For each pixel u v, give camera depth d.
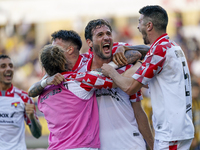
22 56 42.28
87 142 10.34
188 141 10.30
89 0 41.19
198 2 38.72
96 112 10.92
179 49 10.70
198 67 32.91
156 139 10.59
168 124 10.09
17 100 15.42
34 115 15.45
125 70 11.08
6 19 44.00
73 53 11.66
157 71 10.25
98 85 10.55
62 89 10.70
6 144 14.73
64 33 11.68
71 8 41.56
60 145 10.47
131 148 11.07
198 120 23.19
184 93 10.23
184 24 39.31
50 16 42.25
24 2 43.50
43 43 42.47
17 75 40.22
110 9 40.44
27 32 44.12
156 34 10.74
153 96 10.62
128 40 39.44
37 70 39.88
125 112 11.24
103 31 10.93
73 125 10.45
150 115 25.77
